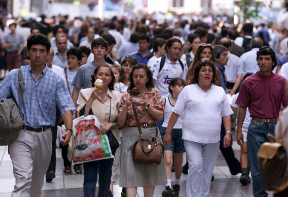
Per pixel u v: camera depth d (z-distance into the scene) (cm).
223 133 1738
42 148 1219
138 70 1258
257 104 1365
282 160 809
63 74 1780
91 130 1284
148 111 1252
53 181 1694
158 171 1280
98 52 1612
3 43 3928
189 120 1330
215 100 1327
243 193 1595
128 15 13788
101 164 1324
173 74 1869
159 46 2166
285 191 816
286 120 848
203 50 1603
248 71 2383
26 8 10144
